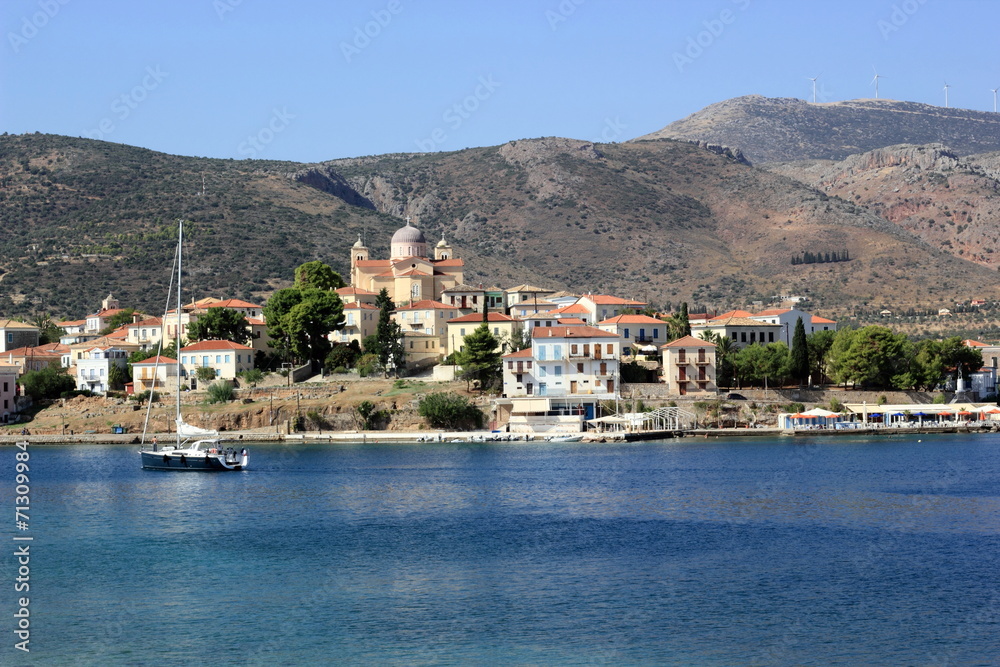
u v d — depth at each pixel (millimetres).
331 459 168125
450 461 162750
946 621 76438
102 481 145750
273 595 85125
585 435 189250
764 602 81312
